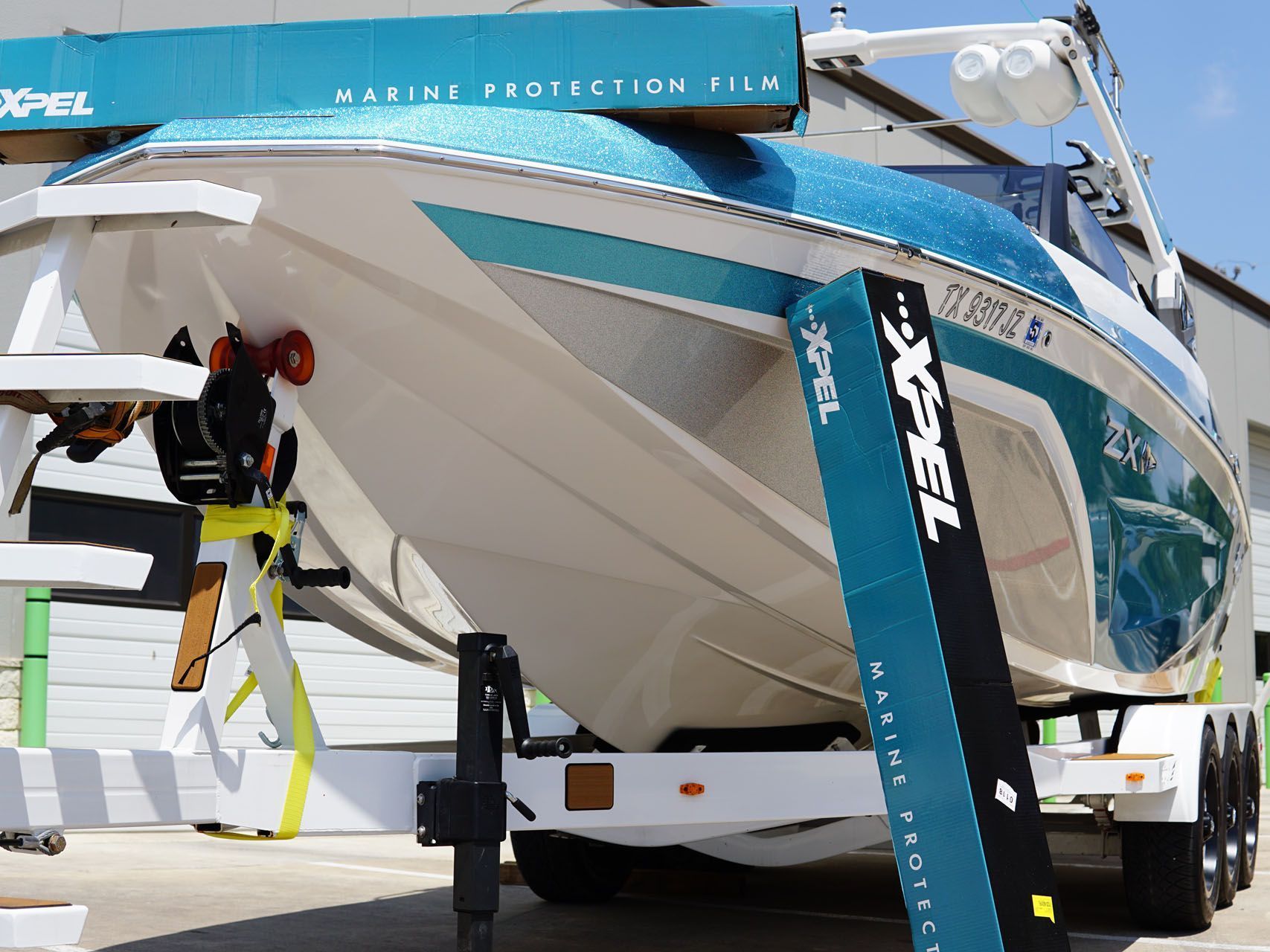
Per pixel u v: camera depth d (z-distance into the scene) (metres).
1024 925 2.37
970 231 3.23
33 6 8.23
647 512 3.03
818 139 11.18
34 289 2.12
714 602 3.34
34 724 8.09
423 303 2.57
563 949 3.82
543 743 2.44
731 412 2.87
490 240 2.48
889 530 2.56
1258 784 5.43
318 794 2.36
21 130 2.59
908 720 2.49
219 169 2.34
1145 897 4.23
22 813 1.85
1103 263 4.57
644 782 2.88
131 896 4.77
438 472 2.98
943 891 2.40
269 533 2.46
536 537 3.13
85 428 2.24
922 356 2.75
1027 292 3.34
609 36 2.62
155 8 8.76
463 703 2.53
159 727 8.79
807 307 2.78
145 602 8.81
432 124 2.41
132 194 2.08
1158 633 4.80
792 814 3.13
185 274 2.57
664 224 2.64
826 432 2.70
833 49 5.05
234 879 5.34
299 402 2.82
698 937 4.04
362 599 3.81
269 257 2.49
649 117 2.69
